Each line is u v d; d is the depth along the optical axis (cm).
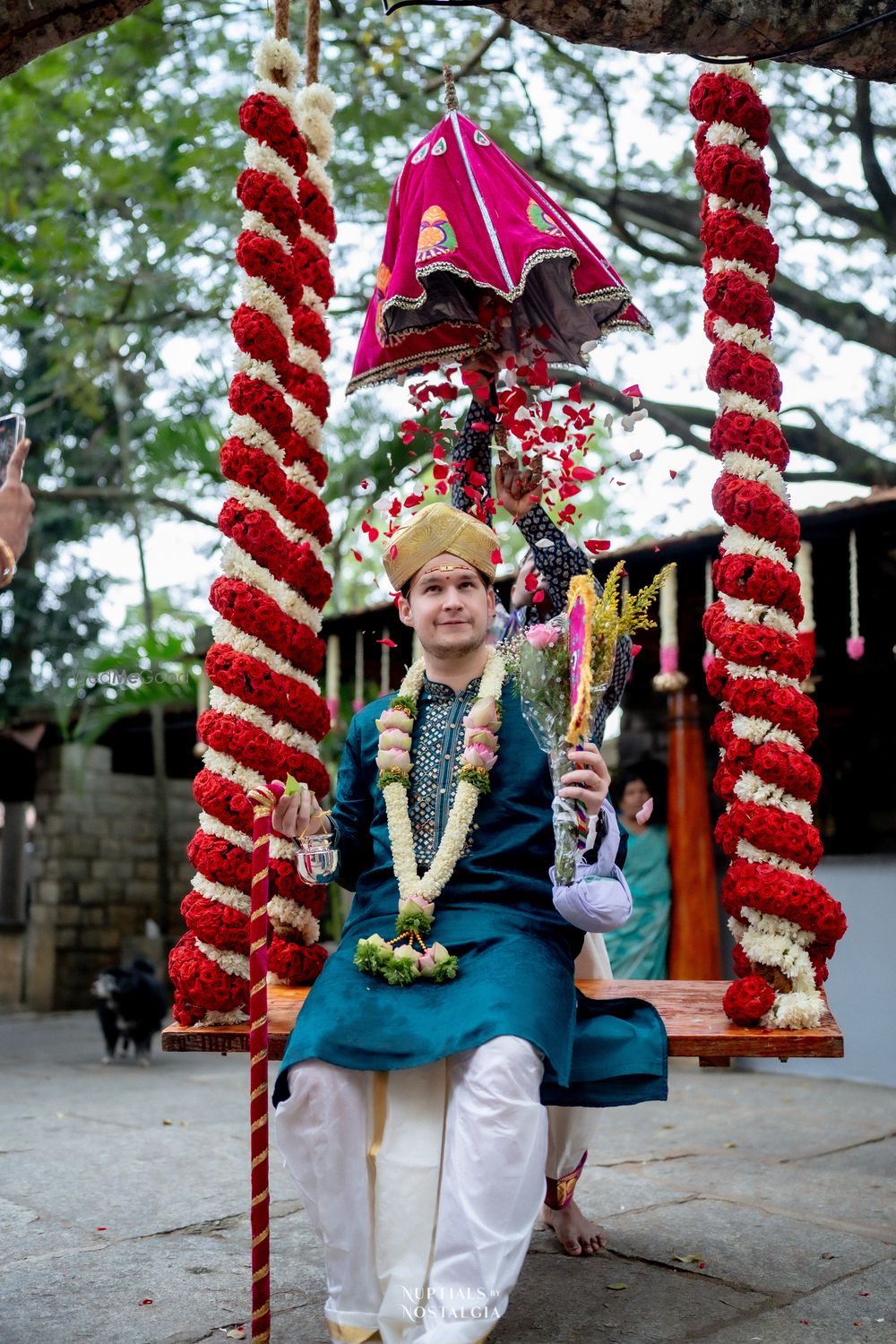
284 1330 271
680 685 680
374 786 305
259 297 346
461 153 354
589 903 265
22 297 1096
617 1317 278
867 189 1054
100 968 1257
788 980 284
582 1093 261
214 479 970
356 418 1050
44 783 1274
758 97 328
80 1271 312
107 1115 548
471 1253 232
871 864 674
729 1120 525
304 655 349
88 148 1027
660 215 1123
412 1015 255
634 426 328
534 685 281
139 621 1515
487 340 379
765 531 306
